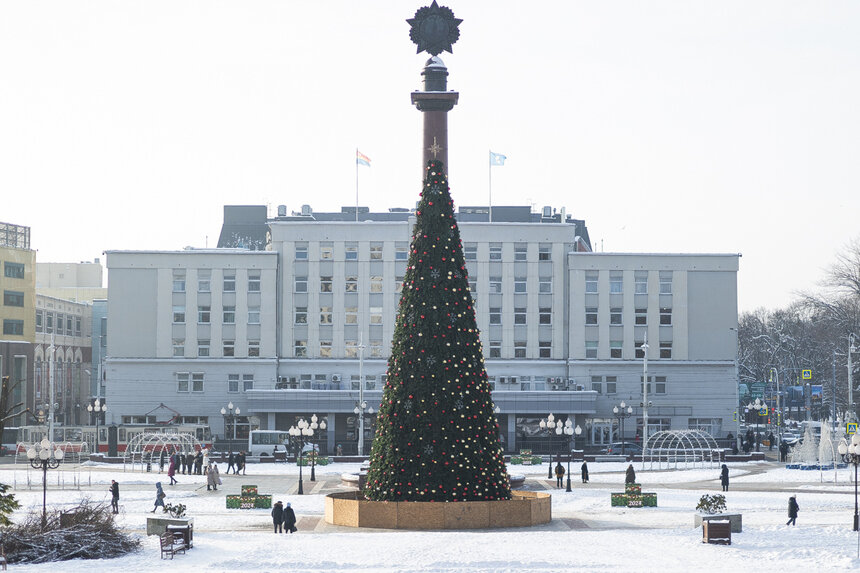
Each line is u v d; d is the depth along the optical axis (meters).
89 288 182.88
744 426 155.50
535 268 121.56
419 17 68.81
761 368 169.88
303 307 121.31
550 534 48.69
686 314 121.00
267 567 39.53
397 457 52.66
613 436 120.19
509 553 42.59
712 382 120.62
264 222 176.25
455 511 51.75
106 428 110.94
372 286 121.44
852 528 50.25
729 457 100.00
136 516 58.69
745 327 182.62
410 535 48.41
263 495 63.62
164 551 42.41
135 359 119.44
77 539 43.00
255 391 115.75
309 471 90.50
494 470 53.22
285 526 50.75
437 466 52.12
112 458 99.25
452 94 67.12
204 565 40.09
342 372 120.69
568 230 121.62
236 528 53.69
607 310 121.06
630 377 120.50
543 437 117.56
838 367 139.75
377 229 121.56
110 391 119.19
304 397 115.88
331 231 121.56
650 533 49.28
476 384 53.03
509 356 121.06
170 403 119.44
